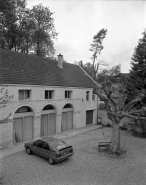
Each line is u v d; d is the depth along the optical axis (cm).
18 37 2853
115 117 1210
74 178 884
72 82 2020
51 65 2094
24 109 1513
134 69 2028
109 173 945
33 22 2888
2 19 2452
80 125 2120
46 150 1052
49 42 3206
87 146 1413
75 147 1385
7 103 1309
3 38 2706
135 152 1288
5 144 1311
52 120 1766
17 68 1577
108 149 1282
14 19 2552
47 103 1648
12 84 1338
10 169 967
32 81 1534
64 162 1080
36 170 961
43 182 840
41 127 1650
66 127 1962
